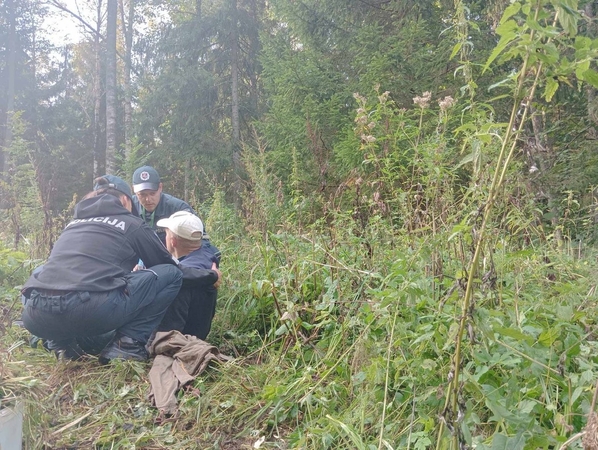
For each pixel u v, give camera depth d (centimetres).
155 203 474
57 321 306
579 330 202
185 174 1532
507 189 274
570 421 179
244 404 270
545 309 239
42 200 688
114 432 251
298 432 235
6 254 516
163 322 360
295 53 936
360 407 229
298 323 305
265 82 1061
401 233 342
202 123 1562
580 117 711
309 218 471
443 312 216
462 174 385
